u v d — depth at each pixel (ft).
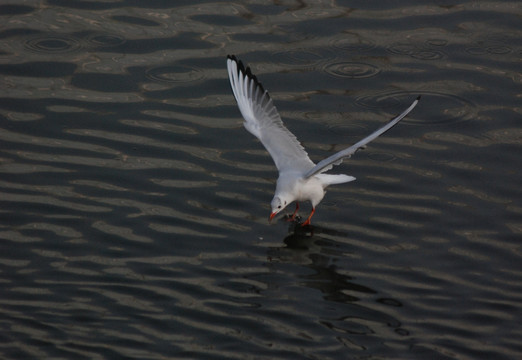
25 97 52.34
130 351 34.35
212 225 43.24
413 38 58.59
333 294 38.42
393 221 43.75
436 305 37.78
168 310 37.04
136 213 43.75
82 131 49.85
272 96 52.80
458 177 46.65
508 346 35.09
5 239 41.34
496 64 56.03
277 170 47.55
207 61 55.98
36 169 46.62
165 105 52.24
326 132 49.93
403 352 34.63
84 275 39.17
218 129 50.55
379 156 48.49
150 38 58.08
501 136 49.70
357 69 55.47
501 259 40.81
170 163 47.65
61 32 58.49
